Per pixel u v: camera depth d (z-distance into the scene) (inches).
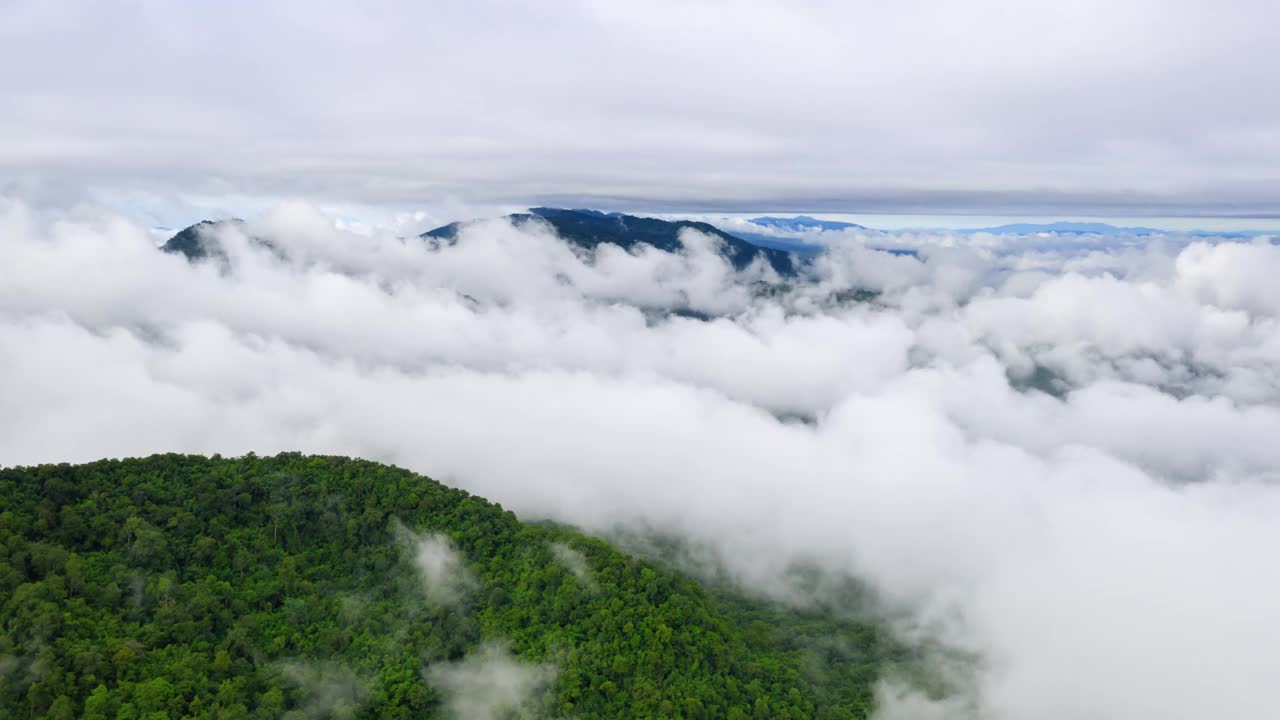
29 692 2522.1
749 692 3457.2
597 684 3240.7
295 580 3654.0
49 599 2935.5
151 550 3415.4
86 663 2662.4
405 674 3203.7
